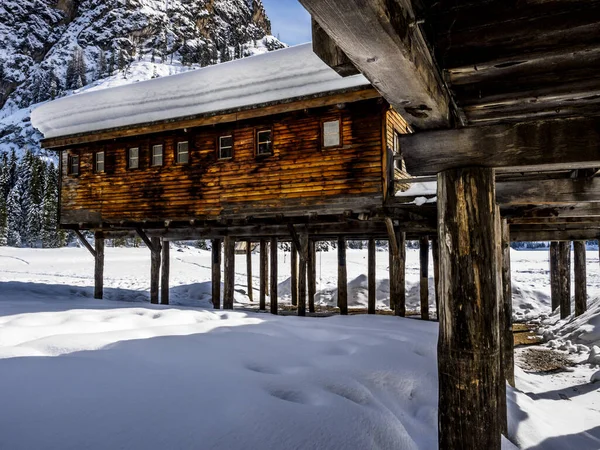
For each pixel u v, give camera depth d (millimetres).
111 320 7484
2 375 3854
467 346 2619
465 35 2166
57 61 174750
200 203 13070
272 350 5637
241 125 12547
